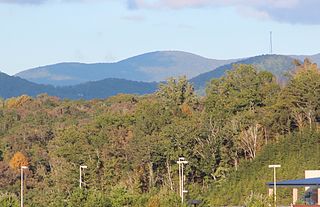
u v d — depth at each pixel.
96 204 171.12
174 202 169.62
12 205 170.88
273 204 157.25
